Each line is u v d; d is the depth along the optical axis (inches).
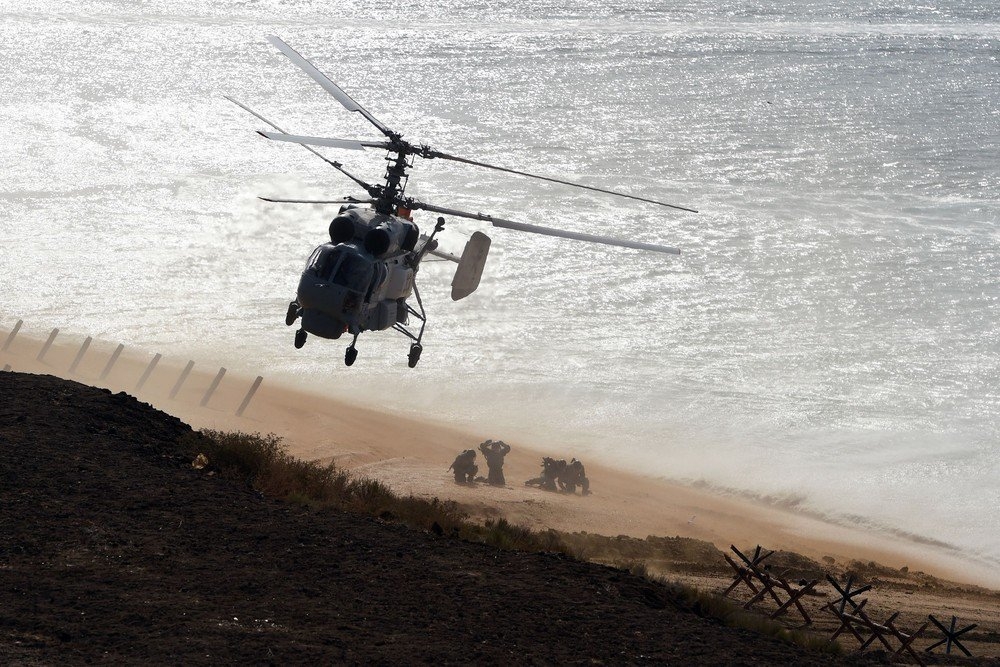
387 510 2416.3
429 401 7647.6
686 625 1729.8
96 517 1859.0
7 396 2596.0
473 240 2997.0
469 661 1409.9
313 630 1467.8
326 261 2564.0
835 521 6077.8
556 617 1656.0
